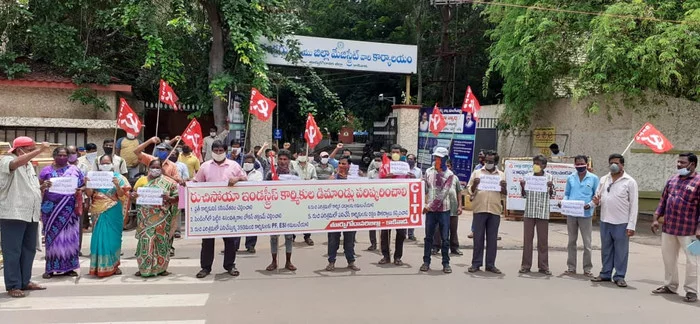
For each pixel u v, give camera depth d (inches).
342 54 700.0
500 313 249.3
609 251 315.3
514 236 472.7
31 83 517.0
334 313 244.5
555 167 541.3
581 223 334.6
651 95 563.2
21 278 270.5
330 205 328.2
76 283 292.4
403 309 252.5
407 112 732.0
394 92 1192.2
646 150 574.9
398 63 725.3
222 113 589.9
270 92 635.5
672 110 570.6
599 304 268.7
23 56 553.6
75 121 528.7
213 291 279.3
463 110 530.3
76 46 550.0
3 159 257.6
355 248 414.6
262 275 317.1
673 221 287.3
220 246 414.6
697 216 280.8
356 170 474.3
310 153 531.2
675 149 577.3
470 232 489.7
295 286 292.2
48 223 299.7
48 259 301.0
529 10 603.8
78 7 572.1
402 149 441.7
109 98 556.7
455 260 373.4
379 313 245.4
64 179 297.7
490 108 862.5
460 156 665.0
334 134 1277.1
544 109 693.9
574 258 335.6
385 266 348.5
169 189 309.1
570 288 300.4
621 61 529.0
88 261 348.2
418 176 437.1
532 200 333.7
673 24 518.3
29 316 235.0
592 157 617.0
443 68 1076.5
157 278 305.1
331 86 1168.2
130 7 535.5
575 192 339.6
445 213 331.3
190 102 631.8
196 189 307.1
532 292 289.1
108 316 236.5
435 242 392.2
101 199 305.4
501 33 690.8
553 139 676.7
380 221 335.6
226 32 592.1
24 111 528.4
